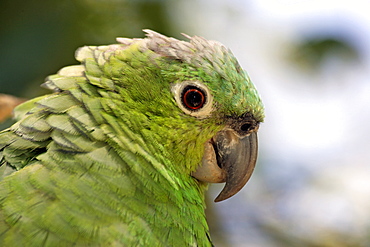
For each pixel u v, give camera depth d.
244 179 1.45
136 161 1.41
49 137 1.41
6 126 1.56
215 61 1.44
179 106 1.43
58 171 1.39
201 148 1.44
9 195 1.39
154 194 1.41
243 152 1.45
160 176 1.42
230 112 1.44
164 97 1.43
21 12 1.56
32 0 1.57
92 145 1.40
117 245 1.39
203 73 1.43
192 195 1.44
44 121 1.41
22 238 1.38
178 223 1.41
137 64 1.43
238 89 1.44
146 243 1.40
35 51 1.56
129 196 1.40
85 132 1.41
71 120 1.41
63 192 1.39
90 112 1.41
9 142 1.41
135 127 1.42
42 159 1.40
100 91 1.42
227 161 1.45
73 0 1.57
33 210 1.38
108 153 1.41
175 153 1.44
